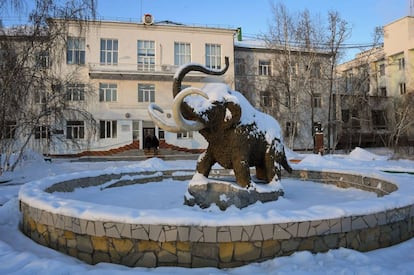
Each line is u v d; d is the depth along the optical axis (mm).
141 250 3430
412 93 24484
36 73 13359
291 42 25891
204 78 28000
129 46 26953
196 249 3375
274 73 28625
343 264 3246
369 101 29859
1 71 12359
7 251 3646
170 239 3375
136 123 26641
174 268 3338
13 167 14055
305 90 26141
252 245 3398
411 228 4168
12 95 12570
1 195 7988
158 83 27078
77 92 16172
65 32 13102
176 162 16906
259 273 3152
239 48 30453
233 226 3365
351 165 13602
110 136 26094
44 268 3160
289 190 7223
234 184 5062
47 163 17625
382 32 28266
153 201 6148
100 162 19656
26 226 4566
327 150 26281
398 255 3590
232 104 5027
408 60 30219
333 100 28250
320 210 3666
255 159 5621
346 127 28984
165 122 4711
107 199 6375
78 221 3660
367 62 28391
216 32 28953
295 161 15430
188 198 5289
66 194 6660
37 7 12617
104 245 3549
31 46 12781
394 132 21906
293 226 3449
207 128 5176
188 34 28344
